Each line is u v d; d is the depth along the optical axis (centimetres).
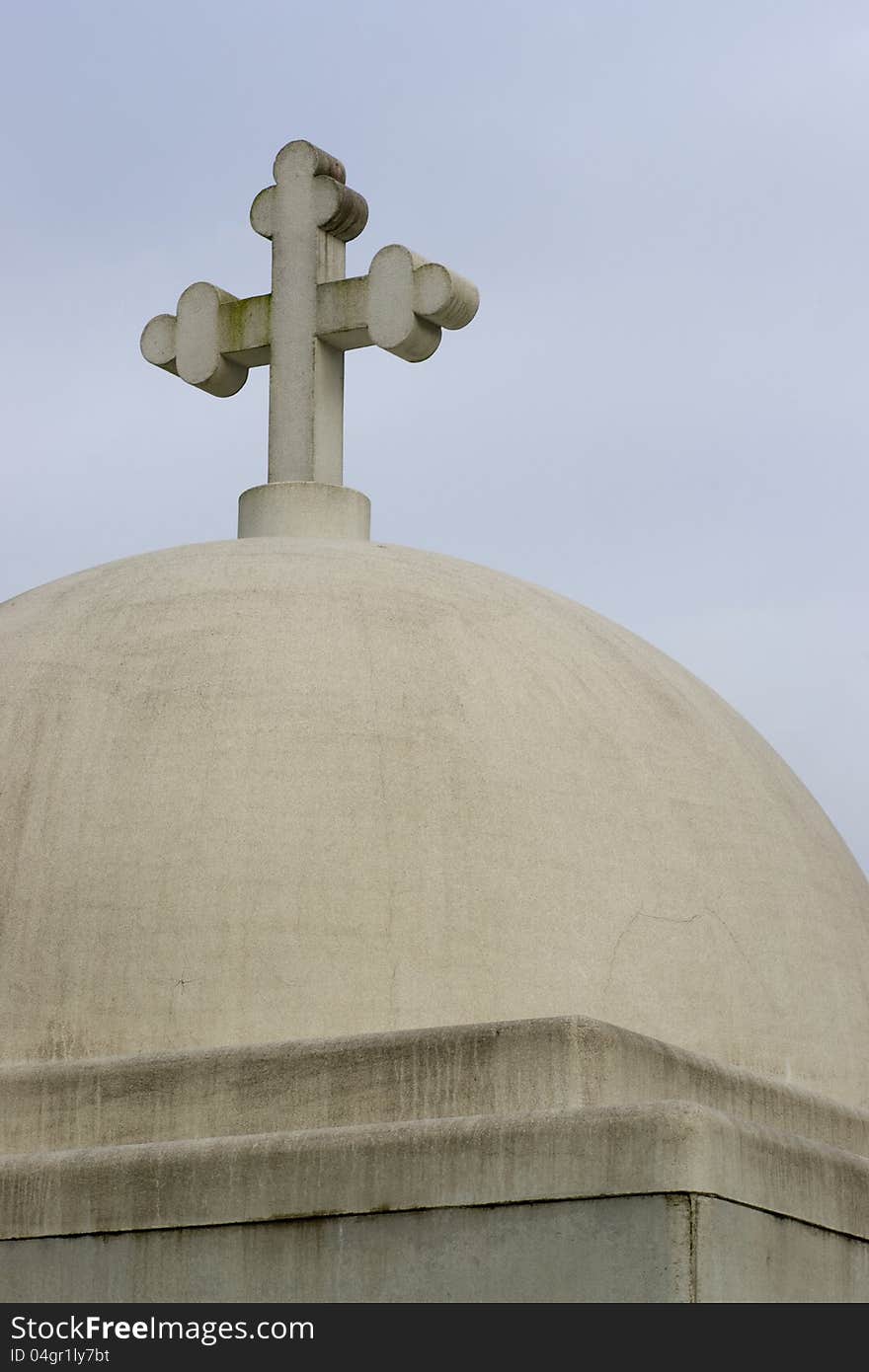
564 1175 1102
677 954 1309
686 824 1362
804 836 1445
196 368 1661
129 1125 1229
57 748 1331
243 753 1309
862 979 1421
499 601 1452
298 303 1625
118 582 1453
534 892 1287
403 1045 1201
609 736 1375
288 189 1642
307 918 1259
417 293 1588
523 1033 1180
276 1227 1149
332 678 1346
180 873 1273
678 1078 1221
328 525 1585
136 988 1255
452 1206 1120
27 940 1276
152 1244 1169
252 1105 1215
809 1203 1158
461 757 1320
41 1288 1182
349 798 1295
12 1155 1223
